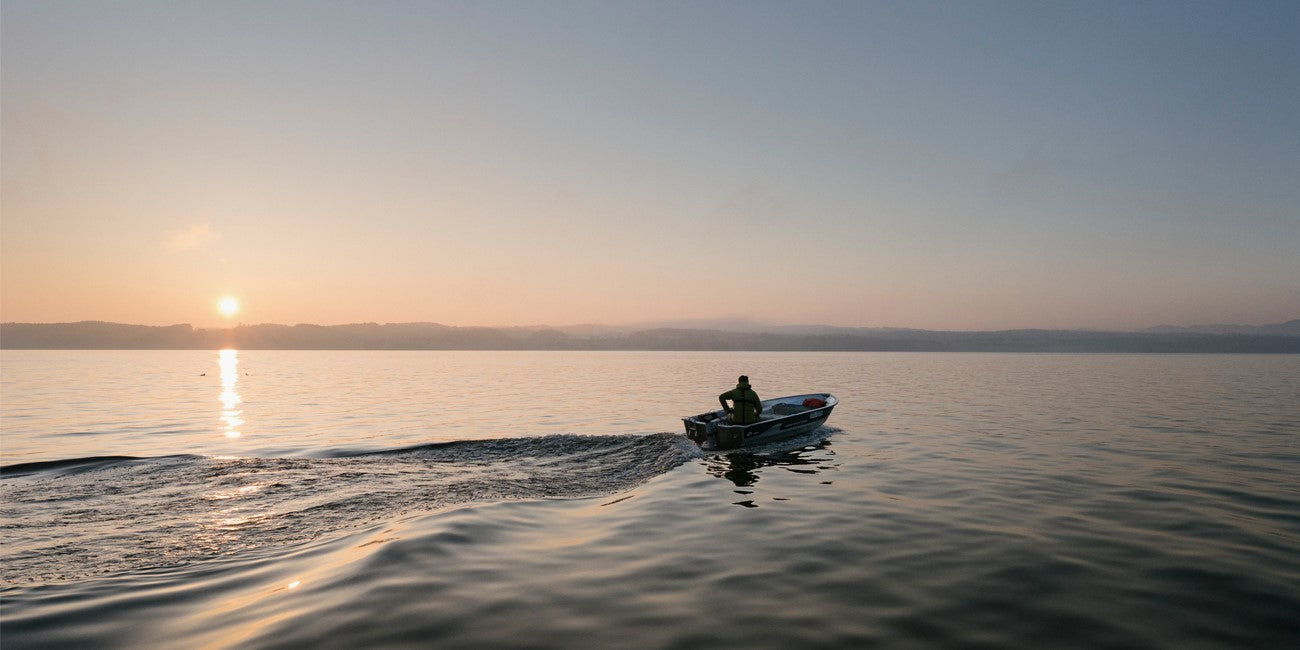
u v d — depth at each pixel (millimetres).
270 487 11961
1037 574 6727
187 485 12195
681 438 16547
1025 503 10062
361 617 5352
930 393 37406
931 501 10211
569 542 7832
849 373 71250
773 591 6180
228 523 9375
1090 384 47219
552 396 37500
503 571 6613
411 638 4957
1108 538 8070
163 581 6648
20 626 5363
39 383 49250
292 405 31578
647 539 8000
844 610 5715
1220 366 100312
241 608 5715
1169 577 6641
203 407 30406
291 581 6457
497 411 28266
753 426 15992
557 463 14539
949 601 5957
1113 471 12828
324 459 15203
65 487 12070
